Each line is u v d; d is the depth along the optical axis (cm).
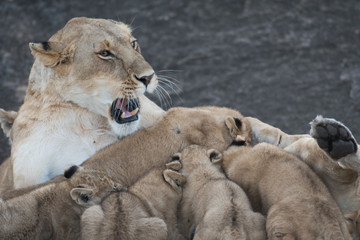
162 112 1327
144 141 1231
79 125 1241
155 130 1253
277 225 972
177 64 2231
